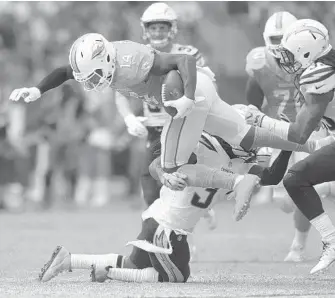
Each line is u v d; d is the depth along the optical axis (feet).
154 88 68.18
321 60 67.67
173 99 66.13
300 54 67.72
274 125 69.46
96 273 70.03
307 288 66.18
